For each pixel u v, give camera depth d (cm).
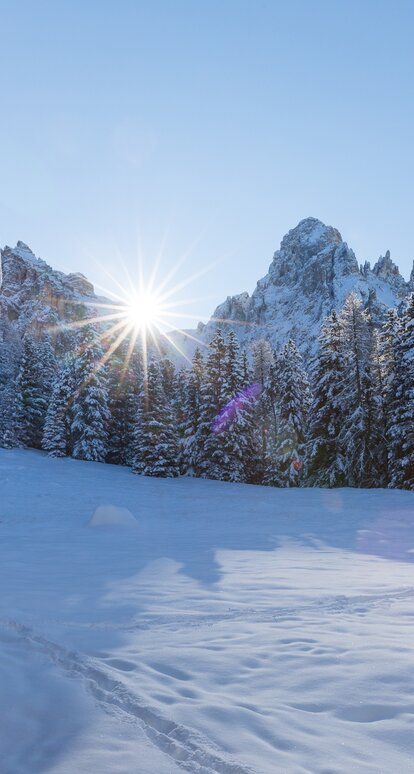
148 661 415
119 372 5069
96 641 470
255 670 393
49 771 251
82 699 338
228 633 500
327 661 411
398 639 474
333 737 284
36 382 5231
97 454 4338
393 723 302
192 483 3456
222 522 1816
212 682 369
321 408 3538
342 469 3369
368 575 845
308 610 602
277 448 4222
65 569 881
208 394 4300
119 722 306
